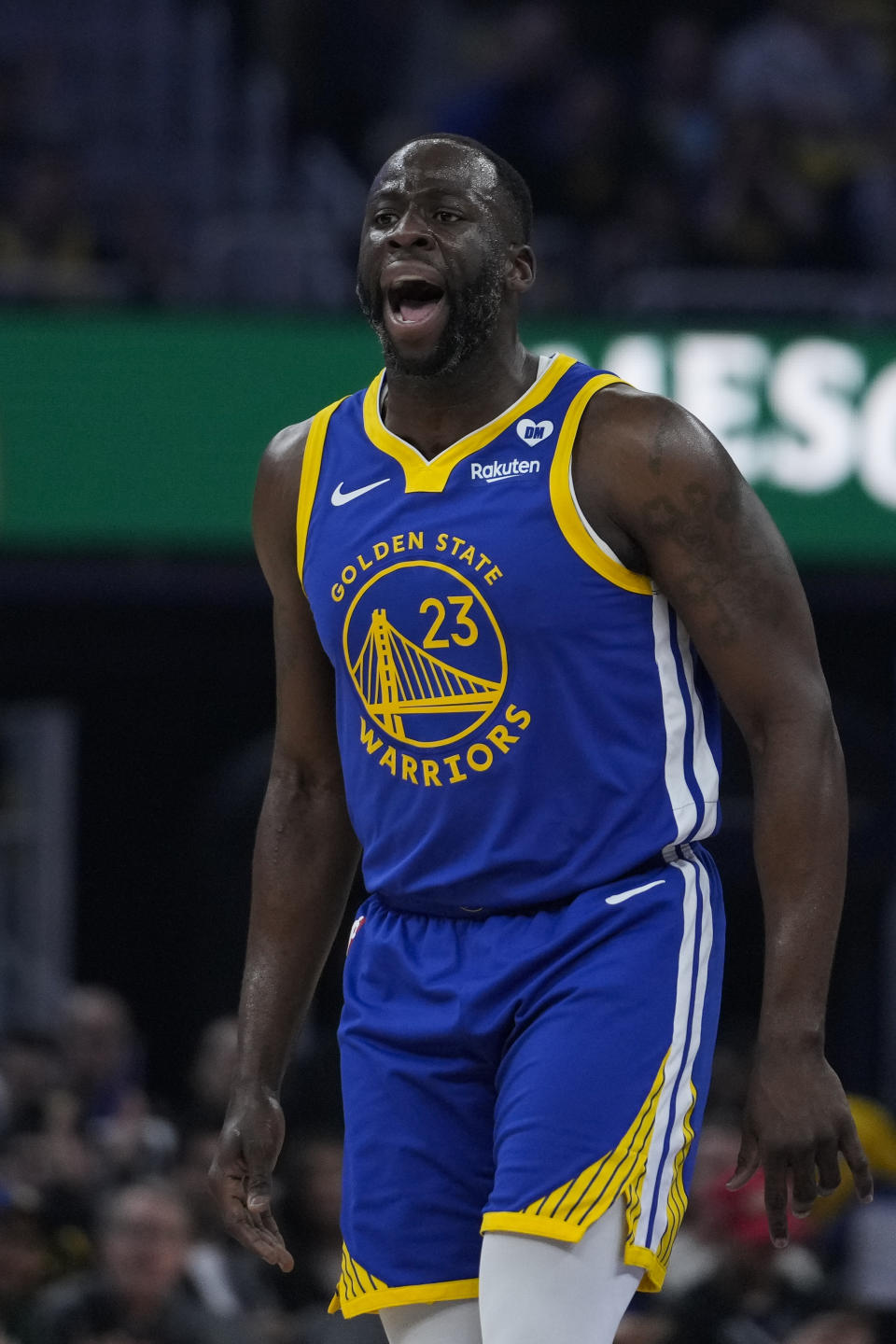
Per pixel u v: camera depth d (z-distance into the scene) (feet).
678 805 30.17
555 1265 28.55
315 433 32.24
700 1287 66.44
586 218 139.03
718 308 120.26
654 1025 29.40
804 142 140.56
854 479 107.24
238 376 104.94
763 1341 65.51
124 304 106.83
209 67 142.61
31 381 103.35
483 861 30.19
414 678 30.27
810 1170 28.63
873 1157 70.69
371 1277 30.58
